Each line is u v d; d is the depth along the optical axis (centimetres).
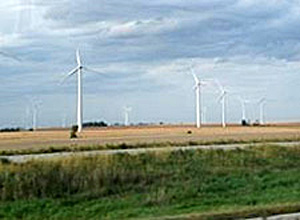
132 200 3062
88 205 2986
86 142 6456
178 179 3625
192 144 5538
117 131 13462
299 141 6188
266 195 3091
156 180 3541
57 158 3631
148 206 2919
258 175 3844
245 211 1925
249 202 2803
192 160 4156
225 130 12406
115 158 3822
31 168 3275
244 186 3488
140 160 3912
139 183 3450
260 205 2406
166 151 4312
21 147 5572
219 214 1873
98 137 8700
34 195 3059
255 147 4825
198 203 2950
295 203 2305
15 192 3031
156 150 4428
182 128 16488
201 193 3269
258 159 4425
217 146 5112
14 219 2686
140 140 6681
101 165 3512
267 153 4584
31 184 3125
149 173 3612
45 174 3225
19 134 12212
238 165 4197
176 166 3922
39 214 2797
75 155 3891
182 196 3148
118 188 3303
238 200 2964
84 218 2689
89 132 12312
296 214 1862
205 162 4156
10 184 3080
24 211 2823
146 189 3334
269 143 5528
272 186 3472
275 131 11281
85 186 3244
